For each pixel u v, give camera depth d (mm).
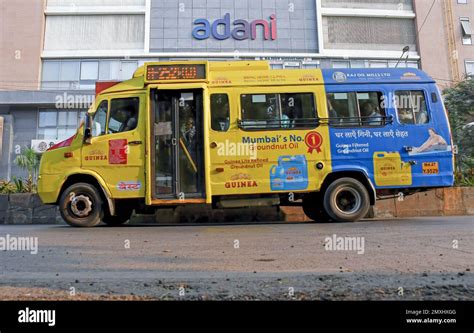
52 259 3773
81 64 29156
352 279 2631
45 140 27484
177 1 29812
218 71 8555
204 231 6660
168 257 3781
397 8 31406
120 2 29781
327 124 8234
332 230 6281
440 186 8172
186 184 8094
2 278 2834
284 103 8312
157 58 29125
